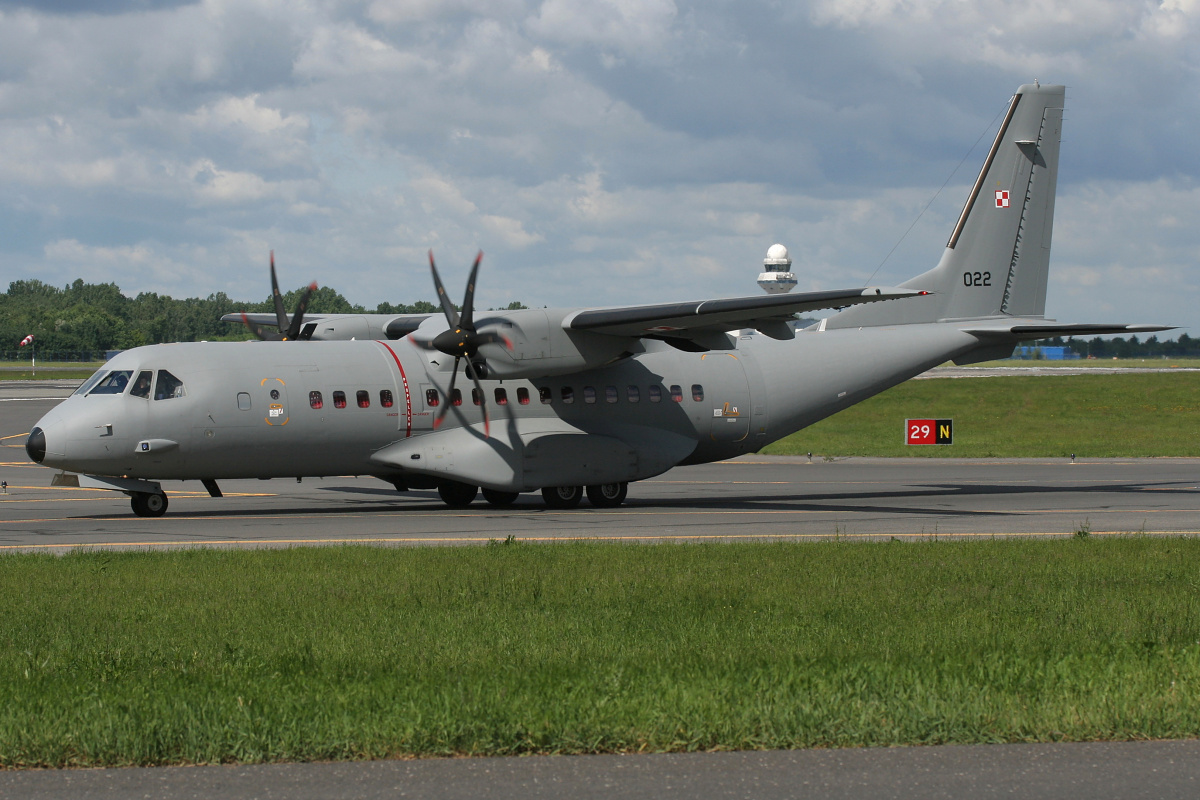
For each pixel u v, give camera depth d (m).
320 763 23.67
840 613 40.84
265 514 80.00
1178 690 28.92
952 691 28.72
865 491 100.56
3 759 23.69
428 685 29.55
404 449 81.81
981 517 77.12
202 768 23.34
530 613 40.50
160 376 75.62
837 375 95.94
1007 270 99.81
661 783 22.33
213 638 36.38
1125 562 53.22
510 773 23.00
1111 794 21.64
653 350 88.50
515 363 78.19
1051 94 98.94
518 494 90.75
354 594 44.12
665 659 33.06
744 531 68.56
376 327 93.31
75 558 53.31
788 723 25.78
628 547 57.69
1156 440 177.12
